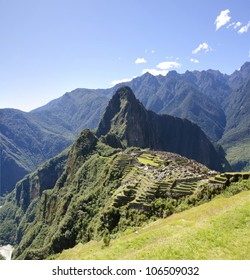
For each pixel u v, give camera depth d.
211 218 44.16
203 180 115.56
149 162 199.62
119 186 170.88
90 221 169.38
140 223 103.62
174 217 64.94
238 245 32.72
